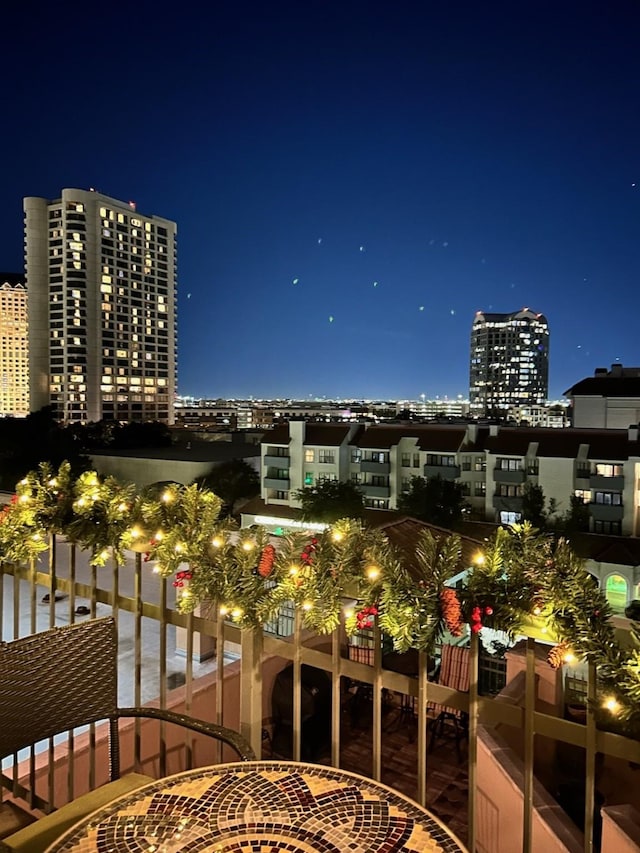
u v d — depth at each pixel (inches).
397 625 103.9
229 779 90.2
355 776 90.6
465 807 153.7
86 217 5118.1
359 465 1987.0
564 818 113.8
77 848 76.0
